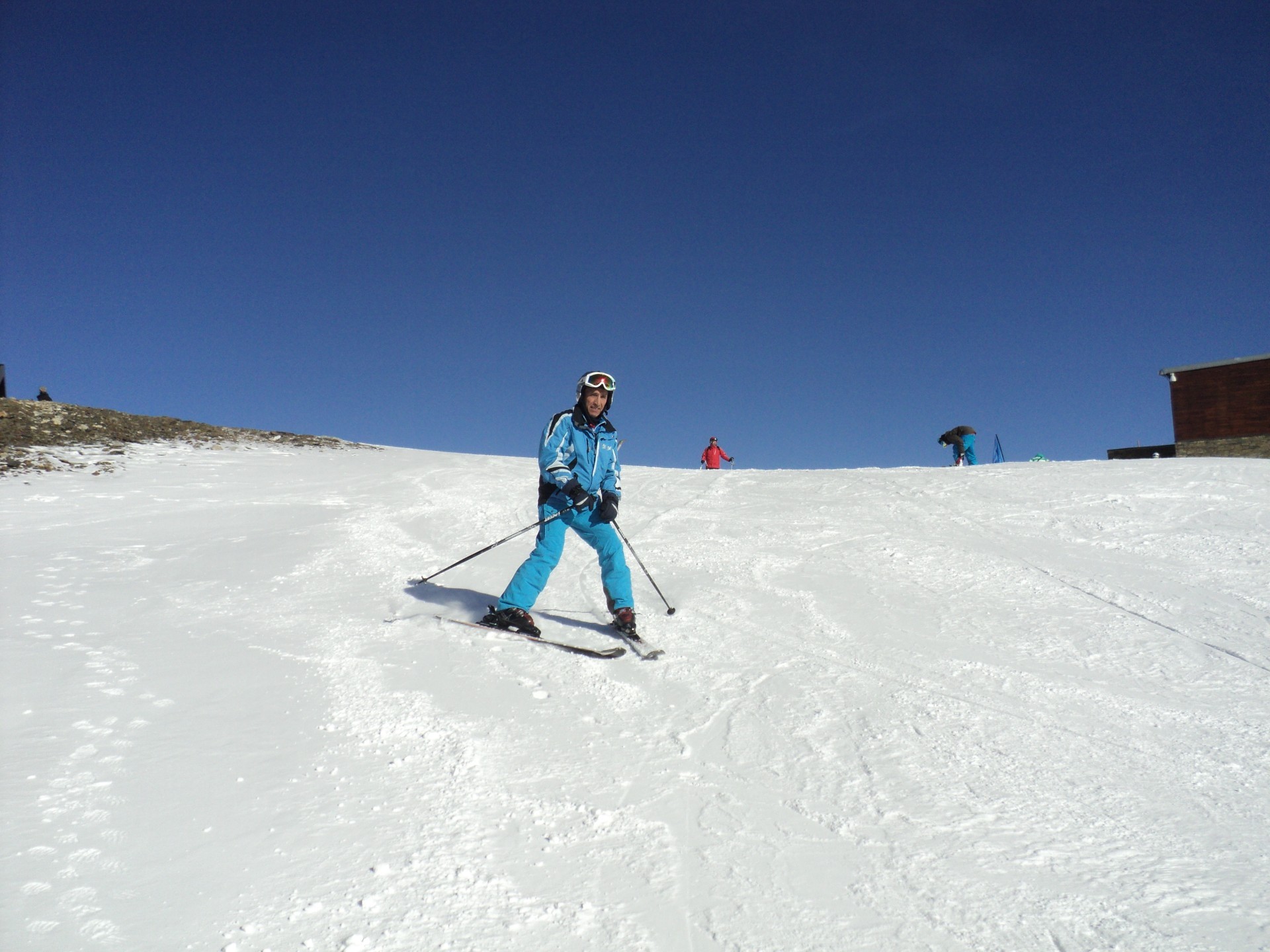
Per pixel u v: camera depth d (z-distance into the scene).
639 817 2.78
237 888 2.24
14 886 2.17
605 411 5.07
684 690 4.00
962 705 3.83
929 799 2.96
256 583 5.88
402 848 2.50
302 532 7.52
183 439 15.21
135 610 5.12
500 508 8.80
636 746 3.35
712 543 7.24
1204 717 3.77
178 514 8.48
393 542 7.24
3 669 3.89
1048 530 7.58
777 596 5.68
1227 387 27.12
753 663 4.39
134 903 2.14
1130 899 2.36
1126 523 7.70
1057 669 4.36
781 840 2.66
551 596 5.78
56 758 2.95
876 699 3.88
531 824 2.70
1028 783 3.09
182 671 3.99
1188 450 27.80
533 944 2.09
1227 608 5.42
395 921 2.14
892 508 8.60
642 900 2.31
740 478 11.19
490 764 3.12
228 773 2.93
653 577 6.21
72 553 6.64
